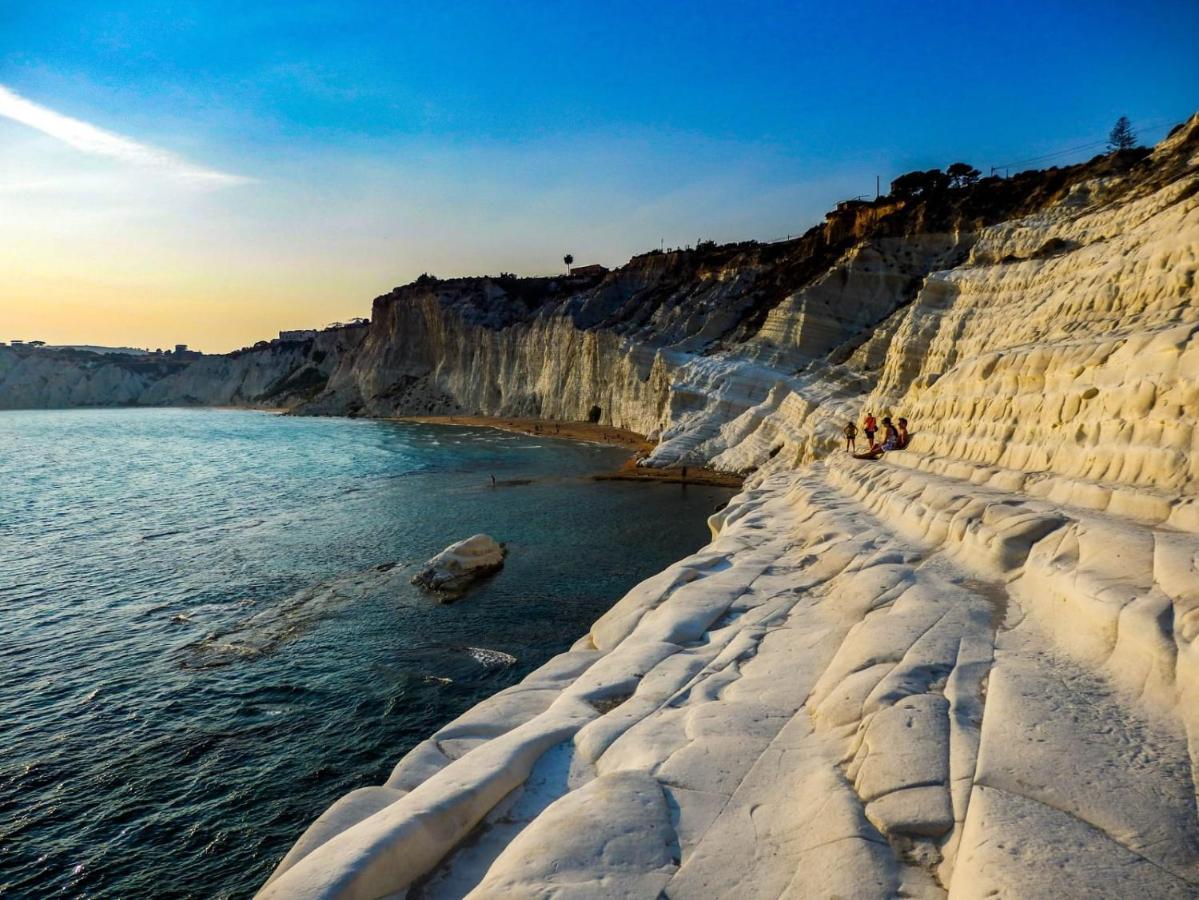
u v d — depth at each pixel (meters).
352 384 142.25
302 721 13.86
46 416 161.62
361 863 3.63
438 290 127.81
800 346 50.41
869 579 7.73
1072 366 9.45
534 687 6.82
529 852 3.69
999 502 8.28
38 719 14.05
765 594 8.55
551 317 98.31
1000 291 27.78
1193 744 3.69
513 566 24.17
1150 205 24.70
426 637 17.80
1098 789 3.43
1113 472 7.60
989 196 49.53
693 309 75.38
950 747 4.04
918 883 3.14
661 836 3.75
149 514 35.72
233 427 111.50
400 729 13.54
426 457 59.88
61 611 20.41
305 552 26.84
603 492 39.56
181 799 11.58
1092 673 4.69
